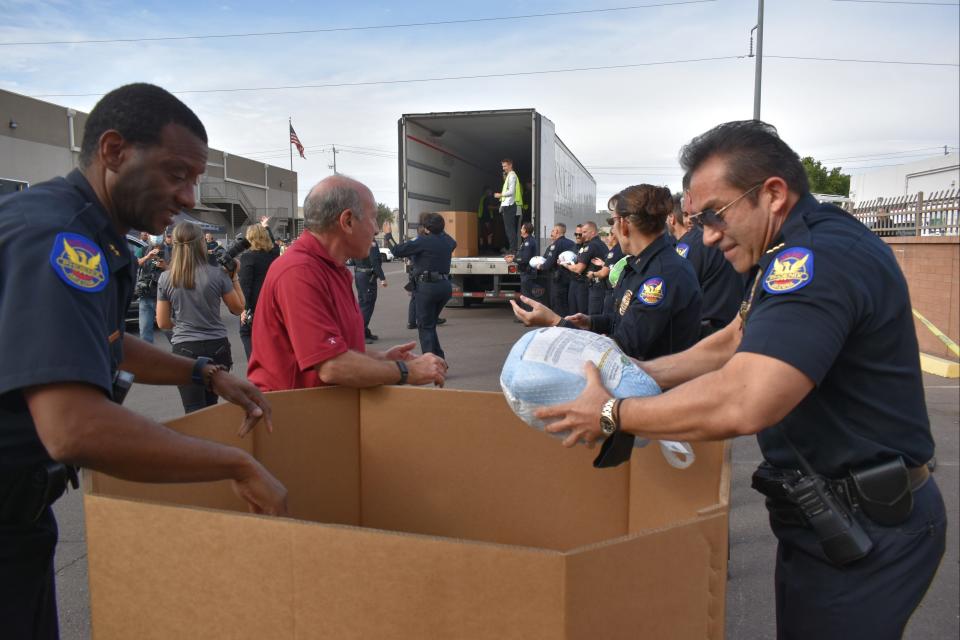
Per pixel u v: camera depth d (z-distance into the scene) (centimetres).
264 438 175
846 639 136
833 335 115
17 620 136
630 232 274
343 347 197
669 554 98
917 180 1973
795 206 134
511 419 174
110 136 129
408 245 725
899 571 132
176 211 140
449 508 185
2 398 116
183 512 103
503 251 1411
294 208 4531
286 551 99
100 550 109
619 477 162
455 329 1039
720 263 316
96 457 110
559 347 133
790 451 141
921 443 133
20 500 131
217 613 104
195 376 166
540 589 89
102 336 117
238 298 472
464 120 1117
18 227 113
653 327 262
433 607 94
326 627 99
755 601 280
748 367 114
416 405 185
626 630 95
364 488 195
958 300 706
